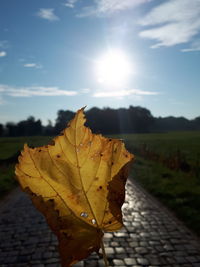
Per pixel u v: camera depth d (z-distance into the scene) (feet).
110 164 2.63
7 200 37.55
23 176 2.62
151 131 332.39
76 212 2.59
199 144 120.37
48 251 21.29
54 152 2.67
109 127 305.53
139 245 22.03
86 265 19.07
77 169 2.65
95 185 2.63
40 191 2.61
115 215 2.43
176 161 55.21
